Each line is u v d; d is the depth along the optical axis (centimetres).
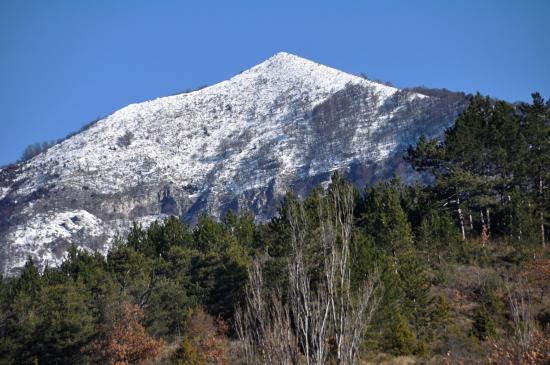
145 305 5628
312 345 2236
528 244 6506
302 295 2378
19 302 5578
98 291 5775
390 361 4341
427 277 5803
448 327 4944
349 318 2273
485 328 4622
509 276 5897
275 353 2277
